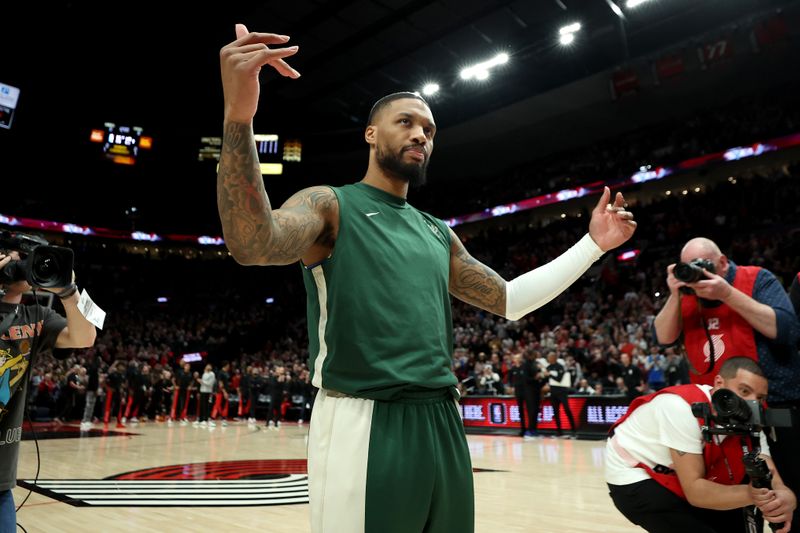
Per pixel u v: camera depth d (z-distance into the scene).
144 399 17.06
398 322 1.40
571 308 18.88
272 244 1.24
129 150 27.34
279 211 1.32
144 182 29.78
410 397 1.39
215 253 31.28
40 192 27.98
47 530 4.09
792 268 15.73
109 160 27.09
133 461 7.91
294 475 6.65
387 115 1.59
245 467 7.32
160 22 20.83
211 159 28.17
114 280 28.56
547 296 1.74
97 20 20.69
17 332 2.34
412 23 19.89
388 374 1.36
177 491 5.62
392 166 1.56
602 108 22.66
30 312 2.43
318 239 1.45
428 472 1.36
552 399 11.20
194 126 28.34
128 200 29.83
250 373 16.48
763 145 18.70
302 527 4.20
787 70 19.73
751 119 20.36
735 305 2.27
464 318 19.94
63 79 24.80
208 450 9.35
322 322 1.44
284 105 26.36
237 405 20.08
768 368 2.32
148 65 23.89
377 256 1.44
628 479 2.34
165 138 28.25
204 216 30.84
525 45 20.03
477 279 1.75
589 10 18.27
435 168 27.92
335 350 1.39
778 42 16.89
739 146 19.19
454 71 22.36
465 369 14.96
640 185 22.64
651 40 19.23
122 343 23.98
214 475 6.67
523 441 10.67
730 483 2.19
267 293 29.98
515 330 18.09
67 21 20.69
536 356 11.62
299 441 11.02
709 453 2.19
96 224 28.92
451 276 1.76
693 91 21.25
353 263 1.42
